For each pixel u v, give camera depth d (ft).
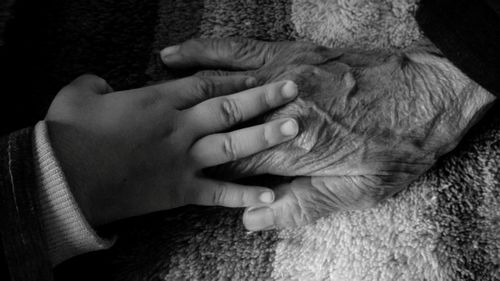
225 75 1.44
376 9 1.55
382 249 1.41
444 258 1.41
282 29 1.55
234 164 1.37
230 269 1.40
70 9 1.55
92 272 1.39
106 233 1.33
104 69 1.52
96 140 1.26
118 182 1.27
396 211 1.43
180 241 1.41
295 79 1.38
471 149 1.48
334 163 1.37
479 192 1.45
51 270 1.20
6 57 1.49
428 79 1.40
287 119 1.31
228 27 1.55
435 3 1.27
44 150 1.18
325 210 1.40
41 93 1.49
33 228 1.18
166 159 1.31
